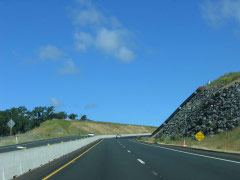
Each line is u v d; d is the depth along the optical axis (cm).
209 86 6312
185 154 2342
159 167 1470
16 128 13075
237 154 2228
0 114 12644
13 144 5303
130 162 1742
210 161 1752
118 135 10481
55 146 2081
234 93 4284
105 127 18312
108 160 1889
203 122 4372
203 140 3709
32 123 16150
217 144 3200
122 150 2966
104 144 4603
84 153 2575
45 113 18475
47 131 14662
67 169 1430
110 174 1240
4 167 1091
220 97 4591
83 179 1115
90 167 1508
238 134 3141
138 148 3341
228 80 5688
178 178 1112
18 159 1263
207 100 5106
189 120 5159
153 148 3328
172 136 5181
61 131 14825
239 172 1267
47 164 1681
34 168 1471
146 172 1290
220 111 4150
